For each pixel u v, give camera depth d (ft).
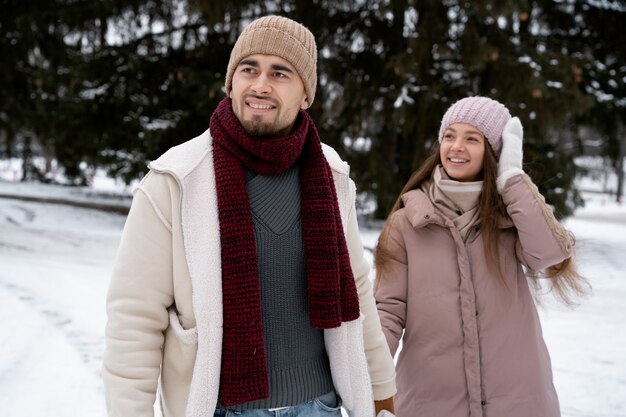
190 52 41.19
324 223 4.72
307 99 4.98
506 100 33.73
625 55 44.27
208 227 4.34
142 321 4.28
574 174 37.93
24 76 60.70
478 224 6.95
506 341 6.58
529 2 39.01
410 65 33.53
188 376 4.40
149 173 4.51
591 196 131.03
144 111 40.83
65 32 51.70
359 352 4.96
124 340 4.23
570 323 17.63
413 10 37.45
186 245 4.28
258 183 4.66
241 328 4.25
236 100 4.66
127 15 46.80
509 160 6.93
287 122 4.71
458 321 6.65
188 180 4.38
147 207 4.35
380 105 37.14
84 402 10.97
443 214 6.94
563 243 6.51
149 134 37.52
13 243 29.45
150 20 46.60
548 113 33.32
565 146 43.80
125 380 4.17
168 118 39.88
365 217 42.73
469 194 6.95
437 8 34.65
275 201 4.71
